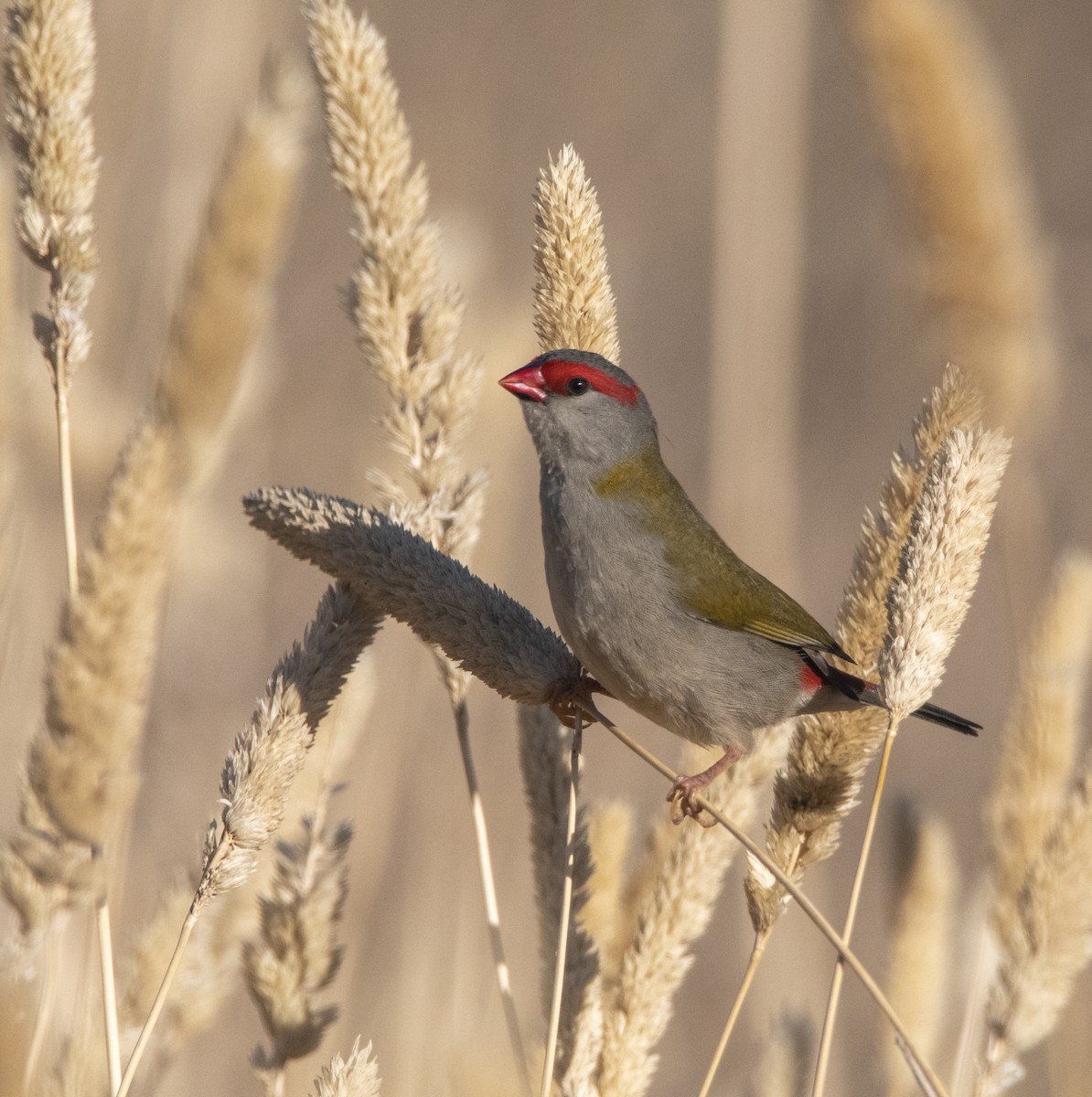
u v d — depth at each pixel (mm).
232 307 8039
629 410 8445
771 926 6828
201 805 11938
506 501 12500
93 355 12492
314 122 10273
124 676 6309
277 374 13820
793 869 7051
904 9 9148
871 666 7277
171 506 6465
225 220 8055
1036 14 24484
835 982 6121
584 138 22484
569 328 8383
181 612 12117
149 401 8133
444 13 19797
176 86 14039
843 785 7051
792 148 14711
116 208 12969
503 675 6965
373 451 13953
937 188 9133
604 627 8352
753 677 8359
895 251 9469
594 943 7598
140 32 13516
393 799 11398
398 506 7781
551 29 22016
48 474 10438
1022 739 8211
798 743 7113
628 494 8391
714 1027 15852
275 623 17906
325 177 19547
